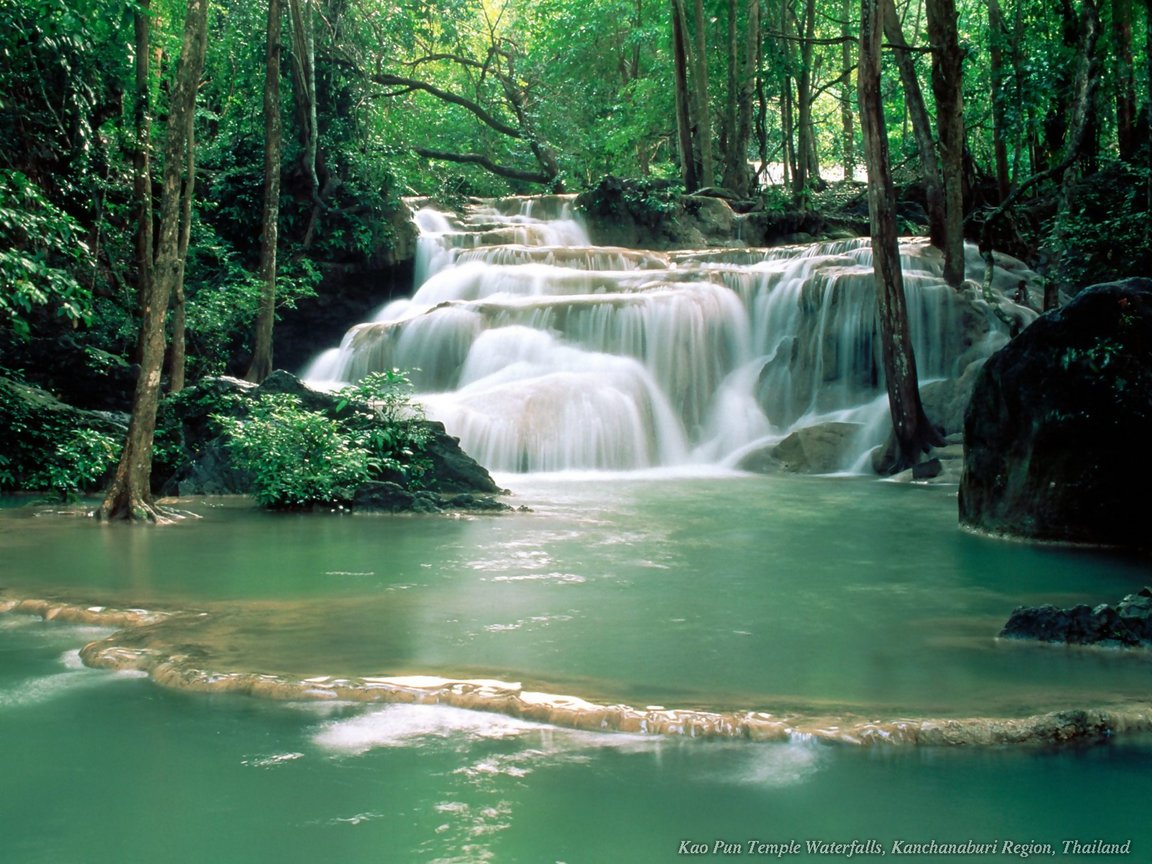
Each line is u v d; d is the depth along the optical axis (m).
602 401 17.64
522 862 3.18
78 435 13.68
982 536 10.05
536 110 39.50
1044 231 26.17
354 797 3.66
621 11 40.00
